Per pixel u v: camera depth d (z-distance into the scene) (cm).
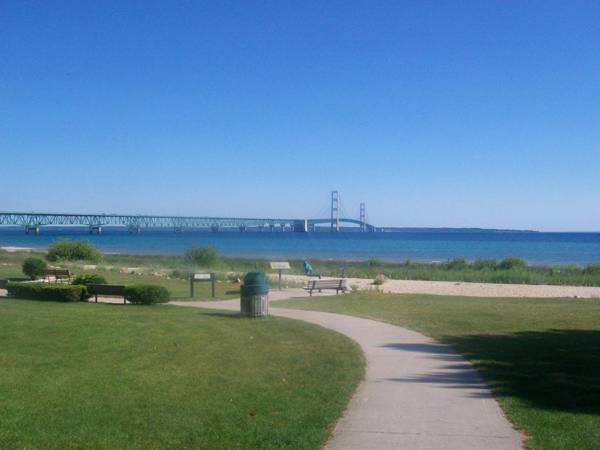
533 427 732
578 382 963
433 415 788
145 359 1124
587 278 3894
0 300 2055
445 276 4159
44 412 797
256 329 1496
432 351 1239
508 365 1093
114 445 682
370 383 967
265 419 777
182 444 687
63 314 1670
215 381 978
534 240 17100
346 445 677
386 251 9844
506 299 2411
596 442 678
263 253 8600
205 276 2388
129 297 2030
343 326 1584
